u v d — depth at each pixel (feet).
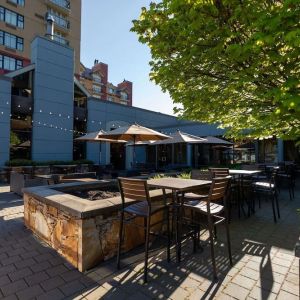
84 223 10.48
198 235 12.60
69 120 53.31
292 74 9.40
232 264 10.83
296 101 7.37
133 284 9.33
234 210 20.75
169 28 10.94
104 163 59.82
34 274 10.20
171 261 11.19
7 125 43.83
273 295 8.54
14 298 8.57
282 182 33.73
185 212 15.01
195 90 13.12
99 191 19.54
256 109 12.53
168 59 12.41
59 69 51.98
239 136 16.70
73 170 47.55
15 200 25.23
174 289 8.95
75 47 112.57
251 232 15.11
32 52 50.24
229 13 9.35
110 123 61.31
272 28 7.41
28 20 95.81
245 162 55.36
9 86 44.52
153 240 13.80
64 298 8.55
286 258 11.43
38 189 16.07
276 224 16.76
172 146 67.56
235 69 11.16
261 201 24.73
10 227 16.46
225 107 13.47
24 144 50.75
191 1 9.32
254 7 8.73
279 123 12.60
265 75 10.28
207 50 10.38
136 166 53.98
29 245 13.29
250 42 8.20
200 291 8.82
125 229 12.32
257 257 11.55
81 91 58.13
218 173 19.27
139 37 12.37
